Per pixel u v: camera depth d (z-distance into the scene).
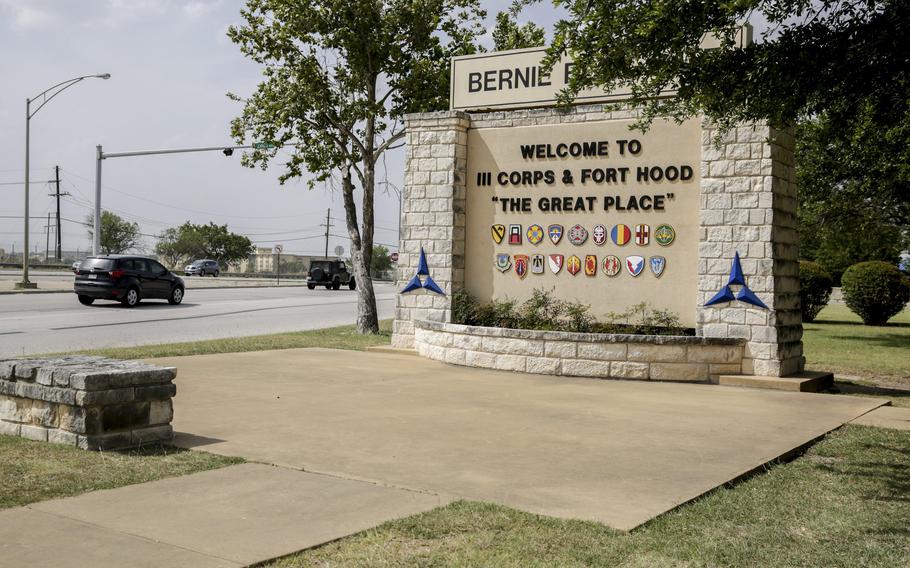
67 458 6.06
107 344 16.31
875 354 17.97
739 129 12.20
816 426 8.44
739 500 5.50
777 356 11.87
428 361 13.94
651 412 9.12
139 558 4.03
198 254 104.88
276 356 14.07
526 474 6.06
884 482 6.13
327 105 19.70
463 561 4.11
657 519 4.96
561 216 13.91
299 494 5.30
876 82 7.33
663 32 6.96
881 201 21.33
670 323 12.80
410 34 20.08
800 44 6.94
